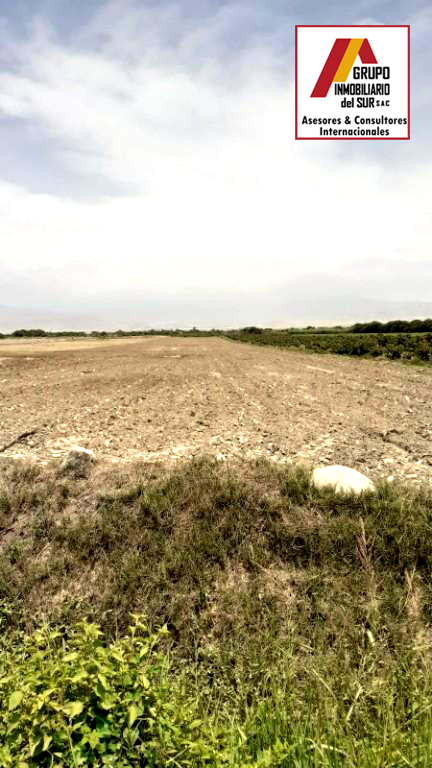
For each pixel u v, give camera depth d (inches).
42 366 1091.3
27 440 338.6
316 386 692.1
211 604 154.3
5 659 122.9
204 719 99.9
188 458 283.1
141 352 1782.7
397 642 132.3
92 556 179.2
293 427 388.8
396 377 802.8
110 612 154.2
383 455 294.0
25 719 76.9
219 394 613.9
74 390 656.4
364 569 159.9
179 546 178.4
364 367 1039.0
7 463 243.8
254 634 142.5
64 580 169.3
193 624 147.9
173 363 1226.6
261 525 187.6
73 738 80.0
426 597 146.9
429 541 165.6
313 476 216.2
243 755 87.0
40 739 73.4
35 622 154.6
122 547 181.9
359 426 389.7
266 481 214.2
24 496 211.8
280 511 190.7
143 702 86.7
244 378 827.4
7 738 75.6
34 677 83.4
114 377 842.8
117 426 395.2
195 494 204.7
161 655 108.0
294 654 134.2
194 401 550.0
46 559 179.0
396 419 417.4
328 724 97.9
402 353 1310.3
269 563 169.5
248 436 355.6
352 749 88.0
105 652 92.4
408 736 93.9
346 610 145.2
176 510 197.9
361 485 204.1
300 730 96.7
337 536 173.2
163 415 451.8
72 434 361.7
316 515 189.5
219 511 195.8
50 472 233.0
